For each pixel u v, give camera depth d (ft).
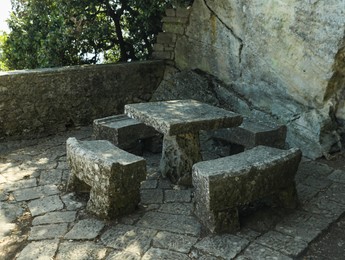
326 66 13.65
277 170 9.52
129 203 9.91
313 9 13.50
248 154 10.12
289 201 10.24
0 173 12.62
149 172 12.86
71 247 8.52
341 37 12.92
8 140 15.75
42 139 16.20
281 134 13.64
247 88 17.04
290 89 15.25
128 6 20.45
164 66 20.31
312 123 14.40
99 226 9.33
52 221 9.61
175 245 8.59
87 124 18.02
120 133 13.38
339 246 8.79
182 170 11.80
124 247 8.52
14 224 9.57
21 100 15.88
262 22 15.42
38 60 19.94
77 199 10.79
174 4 18.99
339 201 10.76
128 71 18.90
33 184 11.80
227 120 11.11
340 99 14.25
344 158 13.94
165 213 10.02
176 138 11.87
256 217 9.80
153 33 21.45
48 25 19.88
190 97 18.45
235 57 17.15
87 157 9.81
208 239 8.80
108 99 18.49
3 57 22.35
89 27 19.70
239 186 8.95
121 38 21.54
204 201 8.98
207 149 15.19
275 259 8.12
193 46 19.04
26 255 8.26
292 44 14.55
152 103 12.60
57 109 16.97
